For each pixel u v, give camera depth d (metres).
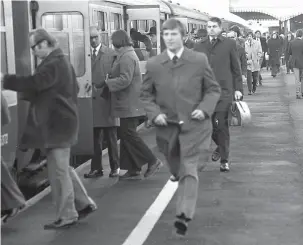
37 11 10.13
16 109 8.55
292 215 7.68
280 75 35.72
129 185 9.48
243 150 12.24
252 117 17.27
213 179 9.70
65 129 7.08
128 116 9.70
